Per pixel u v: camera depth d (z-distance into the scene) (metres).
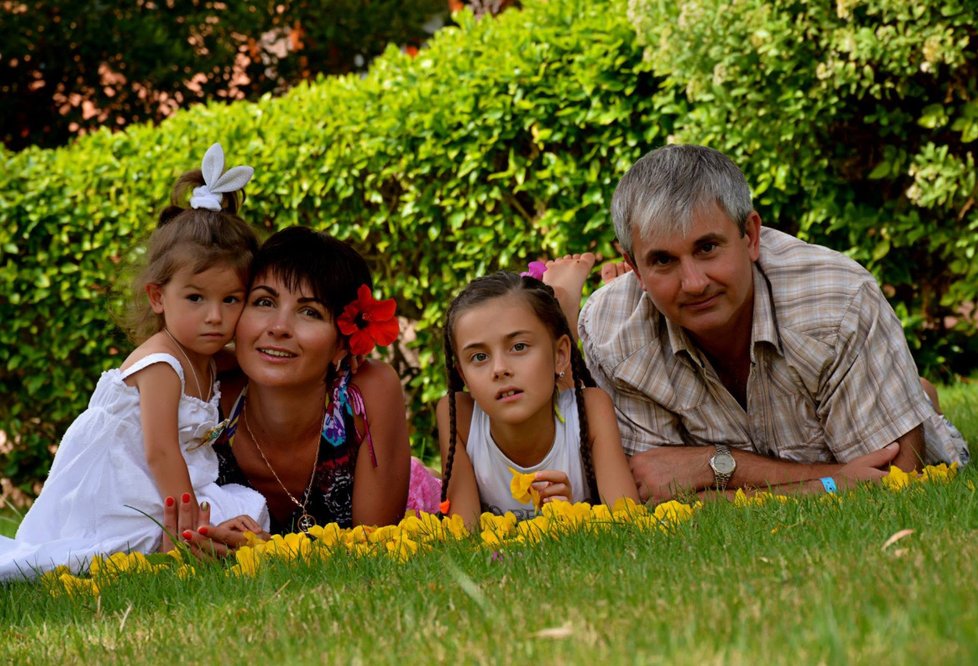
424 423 8.20
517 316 4.09
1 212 8.18
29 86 12.73
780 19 6.31
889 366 4.13
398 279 7.86
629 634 2.16
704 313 3.94
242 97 13.32
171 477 4.11
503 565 3.05
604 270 5.09
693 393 4.40
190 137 8.38
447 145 7.45
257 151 8.05
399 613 2.58
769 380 4.25
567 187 7.14
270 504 4.68
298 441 4.50
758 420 4.36
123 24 12.52
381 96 7.79
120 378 4.16
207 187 4.53
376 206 7.91
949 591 2.16
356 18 13.52
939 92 6.57
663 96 6.84
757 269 4.21
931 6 6.09
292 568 3.33
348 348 4.47
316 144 7.83
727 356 4.31
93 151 8.54
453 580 2.88
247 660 2.39
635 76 6.83
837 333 4.09
